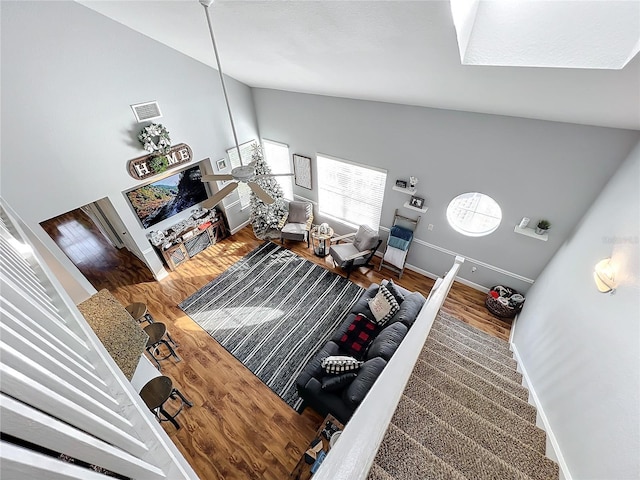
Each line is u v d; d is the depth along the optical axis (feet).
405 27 6.25
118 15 10.77
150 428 3.69
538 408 8.17
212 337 14.24
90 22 10.97
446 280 9.95
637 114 7.25
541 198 11.72
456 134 12.41
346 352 11.85
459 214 19.08
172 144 15.29
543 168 11.13
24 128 10.80
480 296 15.65
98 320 9.16
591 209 10.41
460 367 8.29
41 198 11.95
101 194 13.83
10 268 3.93
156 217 16.97
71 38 10.78
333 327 14.58
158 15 9.59
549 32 5.65
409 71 8.71
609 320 6.57
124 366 8.02
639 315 5.61
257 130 19.69
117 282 17.51
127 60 12.39
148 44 12.70
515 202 12.43
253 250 19.77
